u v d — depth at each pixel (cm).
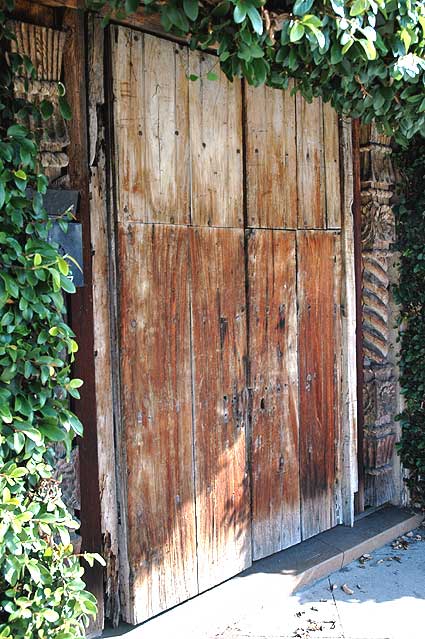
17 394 236
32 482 240
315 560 380
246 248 359
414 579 377
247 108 355
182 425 331
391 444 456
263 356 371
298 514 397
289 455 389
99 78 295
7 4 244
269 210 369
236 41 244
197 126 331
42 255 235
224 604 337
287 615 338
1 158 230
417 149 434
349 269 415
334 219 408
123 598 315
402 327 450
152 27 306
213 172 340
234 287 353
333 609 345
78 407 290
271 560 379
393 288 448
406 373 451
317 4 242
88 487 296
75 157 284
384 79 291
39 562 241
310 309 397
